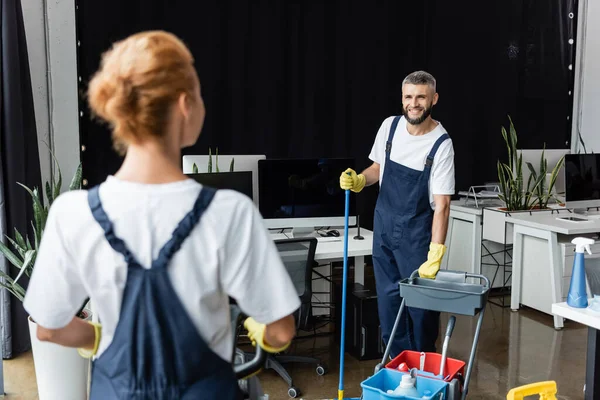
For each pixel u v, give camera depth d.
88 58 4.54
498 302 4.78
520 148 5.88
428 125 3.05
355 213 3.81
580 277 2.33
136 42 0.96
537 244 4.36
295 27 5.09
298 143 5.23
